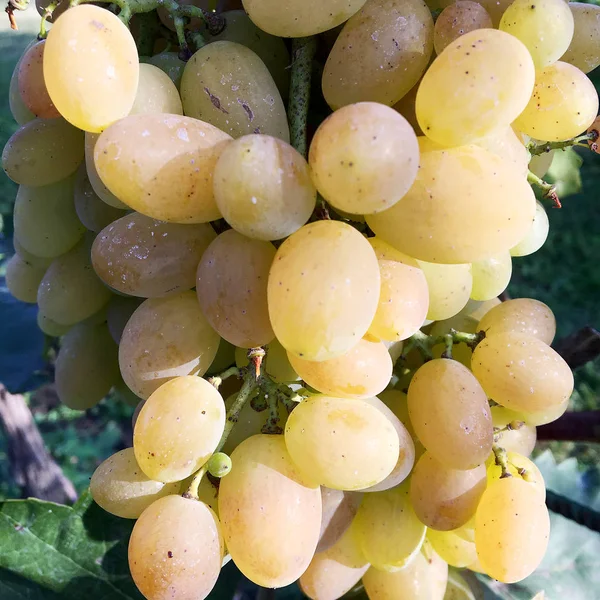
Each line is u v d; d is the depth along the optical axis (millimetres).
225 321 135
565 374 155
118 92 127
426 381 155
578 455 545
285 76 170
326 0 139
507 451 173
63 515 214
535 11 142
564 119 154
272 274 124
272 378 156
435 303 161
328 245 119
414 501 162
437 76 127
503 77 124
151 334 148
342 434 131
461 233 129
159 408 132
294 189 117
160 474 133
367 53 144
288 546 133
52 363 303
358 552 179
